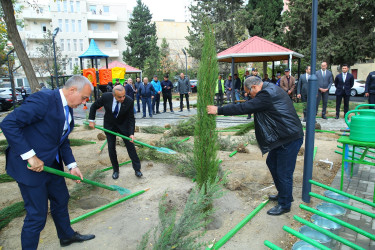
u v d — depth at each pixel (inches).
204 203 112.5
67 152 117.7
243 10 1047.0
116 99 176.4
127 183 188.9
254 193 165.0
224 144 269.3
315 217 128.6
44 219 101.7
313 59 141.7
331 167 203.3
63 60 1341.0
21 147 91.4
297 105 451.8
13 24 450.3
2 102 795.4
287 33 944.3
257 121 134.1
